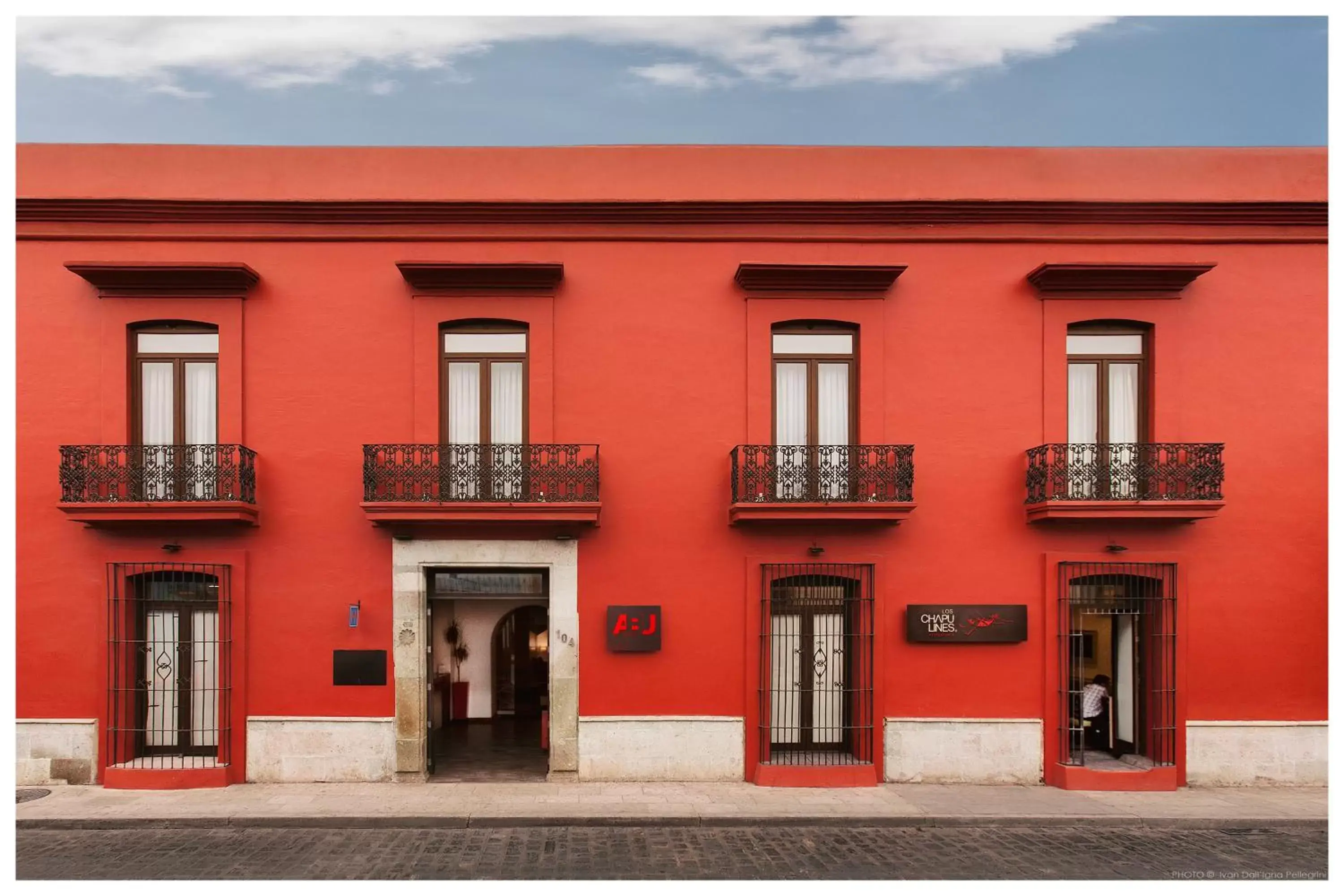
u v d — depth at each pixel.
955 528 11.60
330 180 11.76
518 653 16.91
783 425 11.81
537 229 11.73
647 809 10.05
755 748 11.30
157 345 11.66
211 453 11.29
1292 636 11.55
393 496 11.15
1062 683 11.45
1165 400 11.67
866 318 11.70
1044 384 11.71
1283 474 11.67
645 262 11.77
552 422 11.55
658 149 11.95
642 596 11.45
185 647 11.55
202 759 11.33
